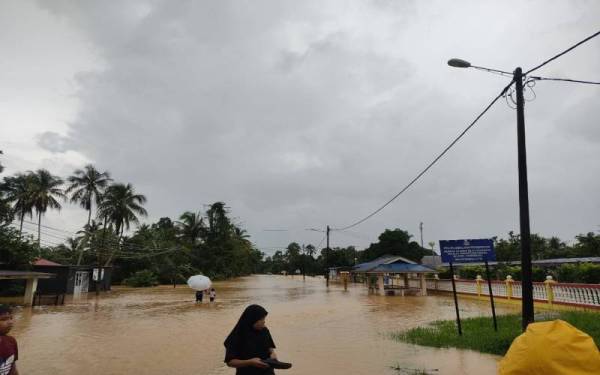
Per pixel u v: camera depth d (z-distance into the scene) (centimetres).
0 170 3231
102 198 5116
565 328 367
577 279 1995
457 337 1196
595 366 340
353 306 2416
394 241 5556
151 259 5781
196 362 1019
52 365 1002
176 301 2919
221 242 7675
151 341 1316
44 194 5044
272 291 4078
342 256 8169
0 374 444
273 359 440
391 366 920
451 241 1282
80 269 3806
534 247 5769
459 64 1164
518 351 373
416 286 3841
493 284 2466
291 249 14762
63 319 1914
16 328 1631
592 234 4516
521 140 1114
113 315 2070
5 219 3619
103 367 977
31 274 2525
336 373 879
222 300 2983
